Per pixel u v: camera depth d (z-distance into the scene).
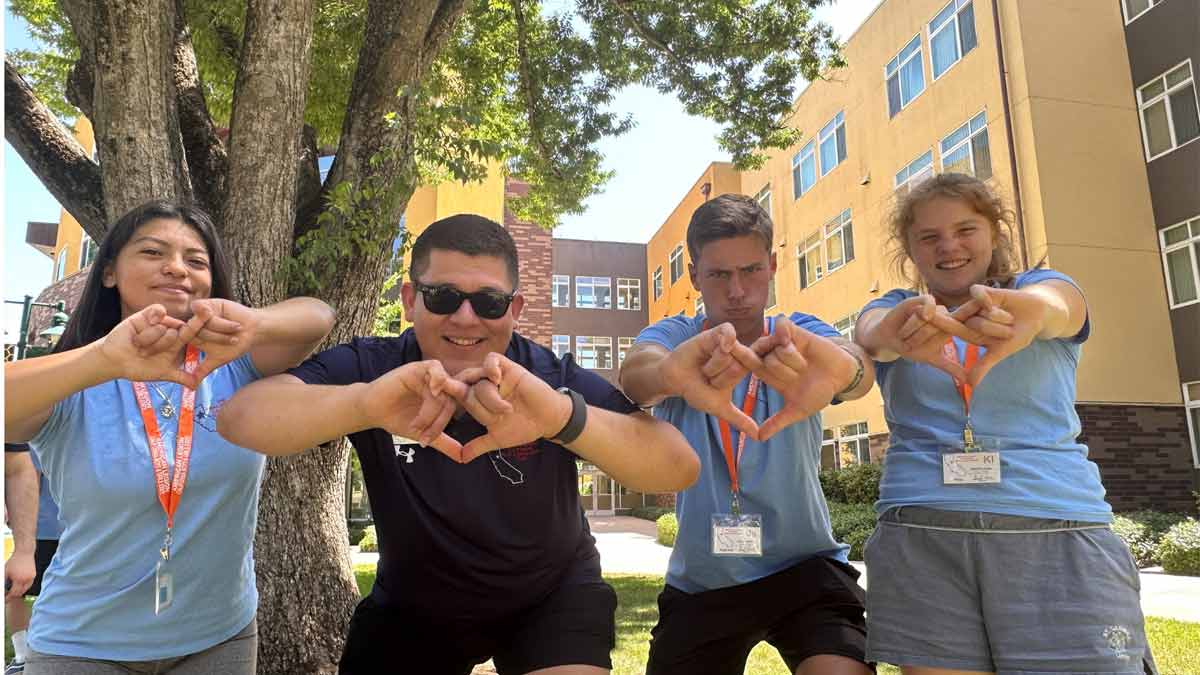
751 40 8.66
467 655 2.18
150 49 3.92
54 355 1.52
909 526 2.09
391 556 1.99
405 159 4.88
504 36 8.80
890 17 16.02
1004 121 12.54
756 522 2.42
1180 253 11.90
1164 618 6.54
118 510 1.93
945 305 2.25
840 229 17.94
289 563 4.50
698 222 2.36
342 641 4.58
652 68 9.10
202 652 2.08
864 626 2.36
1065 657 1.86
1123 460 11.42
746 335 2.41
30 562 3.35
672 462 1.81
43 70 8.37
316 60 7.91
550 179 9.81
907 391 2.21
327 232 4.48
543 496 1.97
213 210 4.64
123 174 3.88
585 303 35.00
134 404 2.01
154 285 1.97
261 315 1.64
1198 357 11.55
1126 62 12.70
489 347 1.93
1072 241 11.81
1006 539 1.96
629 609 7.52
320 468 4.72
